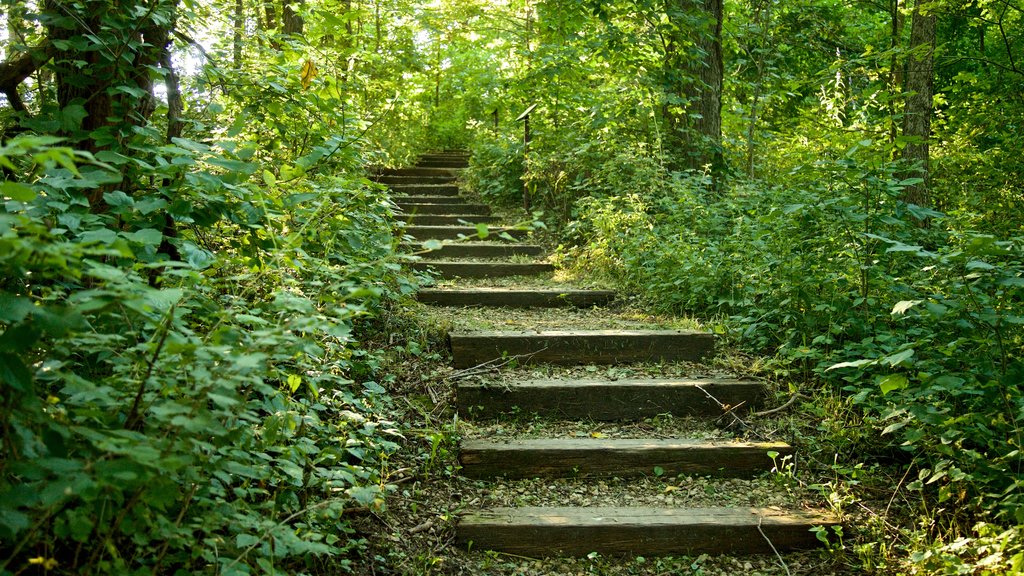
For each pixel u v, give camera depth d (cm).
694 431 414
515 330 503
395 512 327
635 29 854
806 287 480
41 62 300
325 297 241
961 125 946
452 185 996
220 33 434
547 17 802
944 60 802
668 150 833
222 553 237
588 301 595
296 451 275
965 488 326
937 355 381
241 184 289
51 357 190
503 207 912
